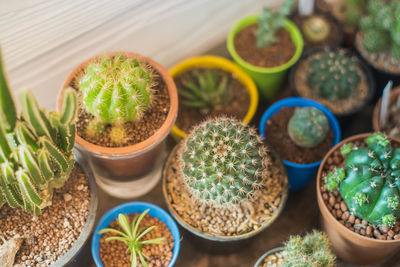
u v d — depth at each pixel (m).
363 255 0.36
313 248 0.35
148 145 0.34
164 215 0.36
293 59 0.44
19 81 0.36
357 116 0.45
